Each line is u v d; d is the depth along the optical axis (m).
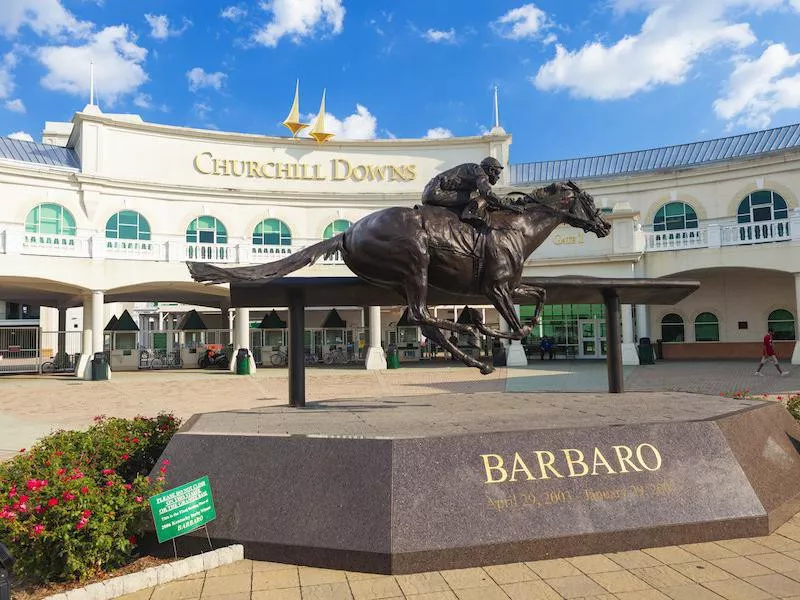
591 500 4.92
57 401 16.64
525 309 31.77
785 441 6.54
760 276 28.17
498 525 4.64
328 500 4.78
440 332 6.74
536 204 7.14
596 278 7.82
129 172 29.50
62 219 27.48
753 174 28.41
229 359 31.06
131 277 23.95
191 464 5.34
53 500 4.41
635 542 4.82
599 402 7.51
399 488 4.66
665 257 25.42
